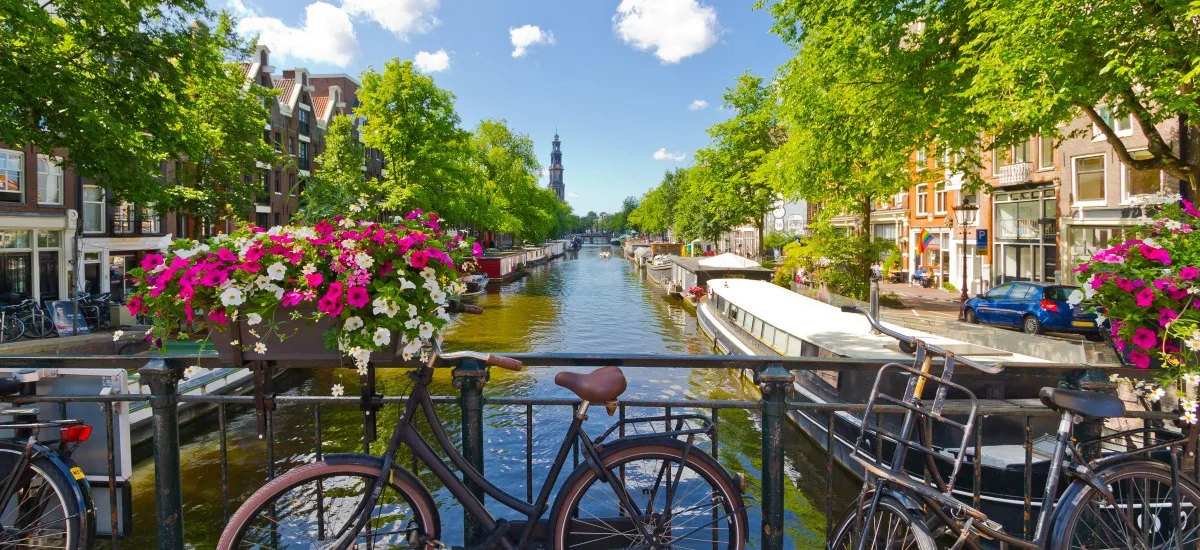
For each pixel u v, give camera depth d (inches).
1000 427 324.2
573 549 107.0
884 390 360.2
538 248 3339.1
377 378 636.7
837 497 375.9
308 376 665.6
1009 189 1088.8
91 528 110.0
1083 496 100.7
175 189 769.6
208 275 90.3
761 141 1362.0
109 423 116.3
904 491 99.2
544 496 103.4
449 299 101.9
